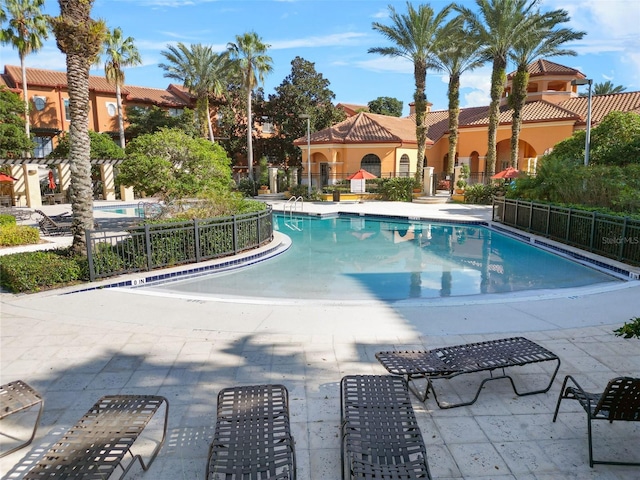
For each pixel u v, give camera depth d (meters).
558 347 5.55
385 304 7.63
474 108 39.53
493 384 4.66
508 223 17.80
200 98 36.72
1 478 3.29
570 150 20.75
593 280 10.04
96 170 32.09
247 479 2.80
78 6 8.84
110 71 32.38
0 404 3.63
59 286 8.71
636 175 14.21
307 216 23.00
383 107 56.06
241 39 32.56
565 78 33.81
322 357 5.32
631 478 3.21
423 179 29.73
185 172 13.94
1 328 6.35
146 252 10.03
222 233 11.50
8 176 25.64
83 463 2.90
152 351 5.52
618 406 3.25
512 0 24.62
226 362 5.19
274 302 7.77
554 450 3.53
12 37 28.05
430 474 3.02
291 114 38.16
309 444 3.64
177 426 3.90
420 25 26.92
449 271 11.22
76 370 5.00
